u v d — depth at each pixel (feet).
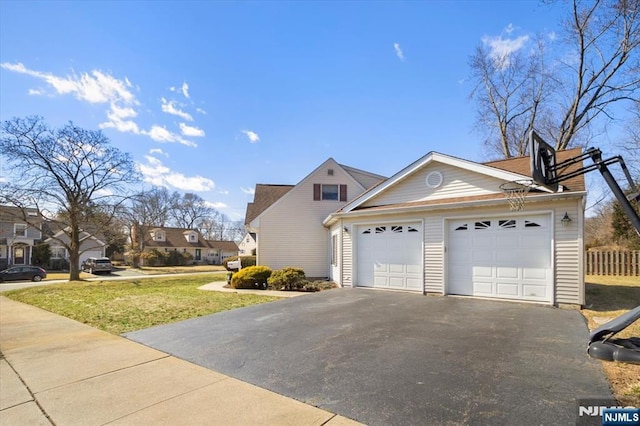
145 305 32.01
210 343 18.56
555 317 22.47
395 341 17.58
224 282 58.59
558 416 9.64
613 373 12.57
